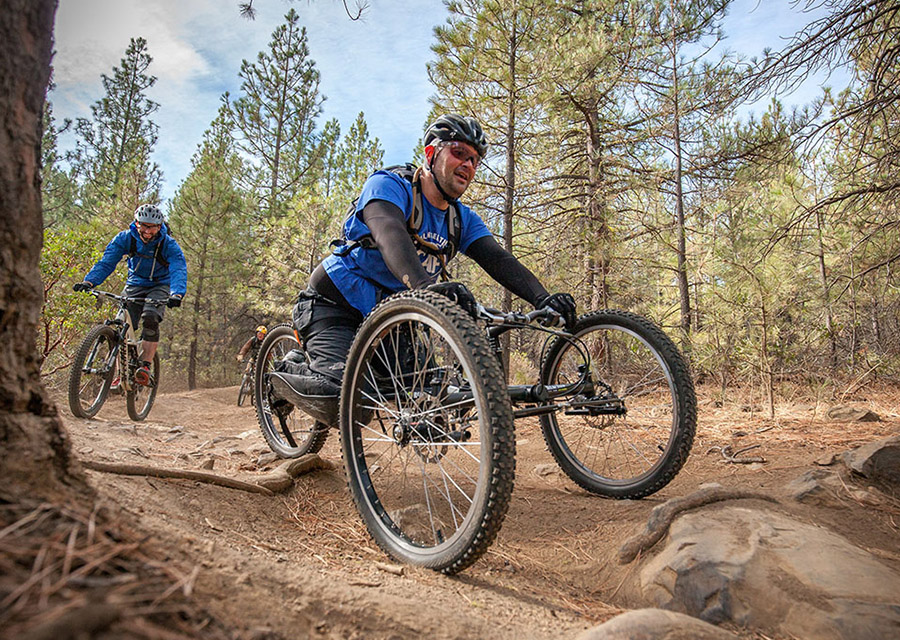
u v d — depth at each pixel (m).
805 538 1.73
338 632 1.20
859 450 2.46
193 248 15.57
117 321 4.79
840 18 4.00
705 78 9.10
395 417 2.00
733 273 5.79
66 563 0.86
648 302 10.17
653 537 1.93
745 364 5.35
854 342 6.74
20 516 0.95
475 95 8.78
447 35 8.49
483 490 1.61
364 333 2.03
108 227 13.54
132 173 14.51
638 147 9.96
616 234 9.29
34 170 1.20
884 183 4.52
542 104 8.38
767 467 2.75
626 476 2.79
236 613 1.06
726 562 1.63
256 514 2.12
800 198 6.40
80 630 0.65
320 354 2.52
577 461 2.68
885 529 1.97
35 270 1.20
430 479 2.77
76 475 1.18
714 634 1.26
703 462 3.00
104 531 1.02
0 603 0.71
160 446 3.45
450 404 1.93
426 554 1.78
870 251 5.57
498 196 9.39
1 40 1.13
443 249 2.48
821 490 2.20
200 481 2.19
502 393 1.62
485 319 2.01
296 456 3.14
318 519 2.26
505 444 1.58
